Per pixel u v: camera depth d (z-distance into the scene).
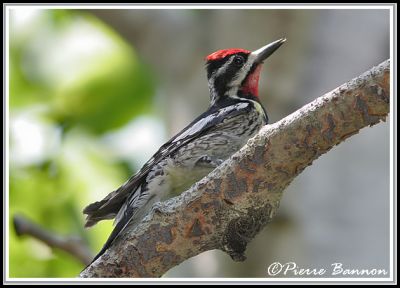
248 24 12.55
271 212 7.93
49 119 15.09
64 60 15.62
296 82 12.01
